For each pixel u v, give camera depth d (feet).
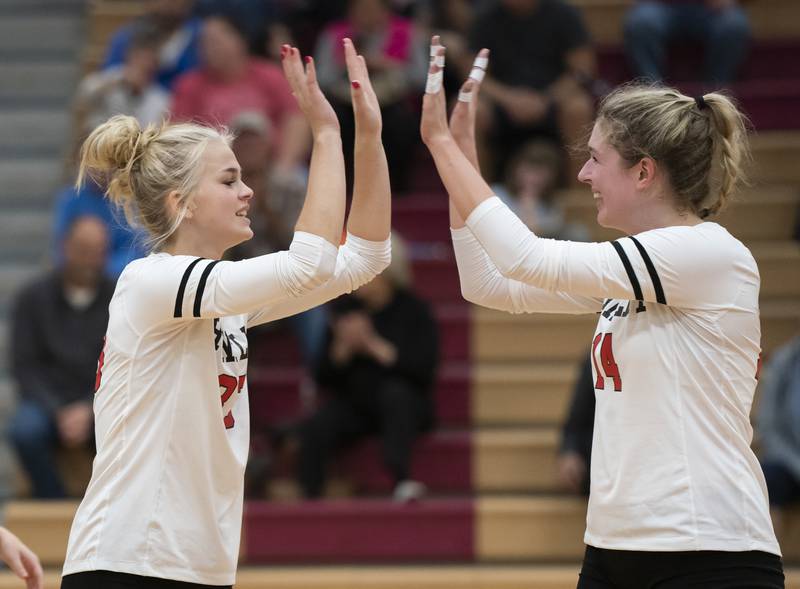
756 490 21.42
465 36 58.49
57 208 52.80
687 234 21.45
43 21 66.95
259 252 46.93
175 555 21.20
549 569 42.34
